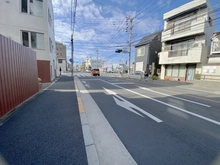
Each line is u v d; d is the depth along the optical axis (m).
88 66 78.31
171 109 4.71
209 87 11.02
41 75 11.69
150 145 2.43
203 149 2.37
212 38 13.58
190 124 3.46
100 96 6.44
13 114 3.68
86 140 2.47
